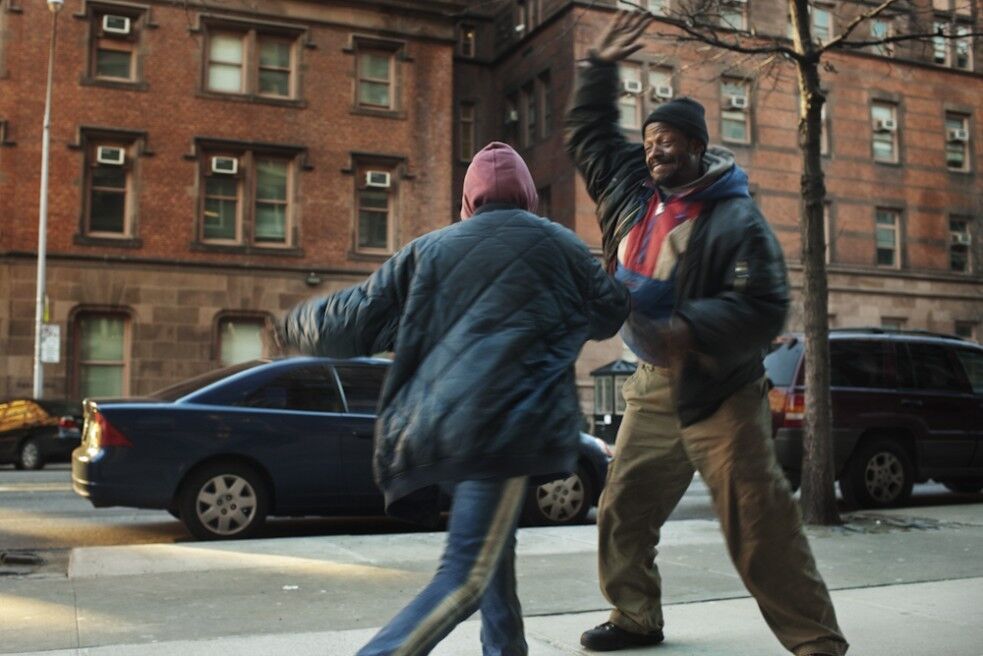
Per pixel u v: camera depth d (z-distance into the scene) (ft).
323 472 26.43
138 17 78.64
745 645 12.55
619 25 12.32
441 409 7.95
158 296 77.25
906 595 16.22
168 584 17.33
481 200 9.11
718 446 10.52
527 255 8.55
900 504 34.17
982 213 108.58
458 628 13.47
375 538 23.99
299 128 82.64
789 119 99.14
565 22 93.56
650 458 11.82
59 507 34.27
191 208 78.79
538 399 8.10
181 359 77.46
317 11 83.56
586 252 9.00
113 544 25.73
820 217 30.07
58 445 59.93
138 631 13.52
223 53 81.56
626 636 12.34
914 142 107.86
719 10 34.94
